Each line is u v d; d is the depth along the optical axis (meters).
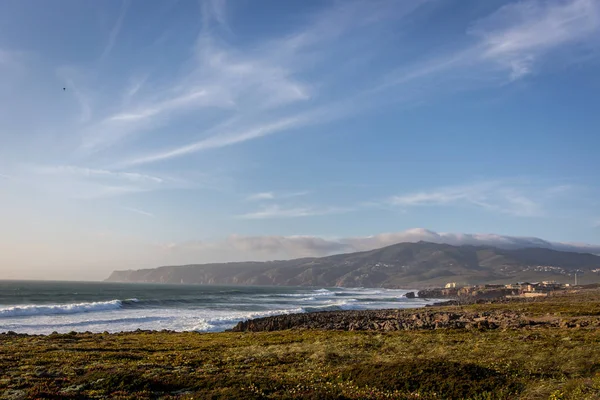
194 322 69.69
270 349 32.19
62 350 31.59
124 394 17.34
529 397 15.73
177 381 19.36
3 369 22.95
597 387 15.59
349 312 88.38
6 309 78.69
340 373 21.05
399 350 29.62
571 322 44.59
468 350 27.89
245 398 15.50
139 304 113.88
